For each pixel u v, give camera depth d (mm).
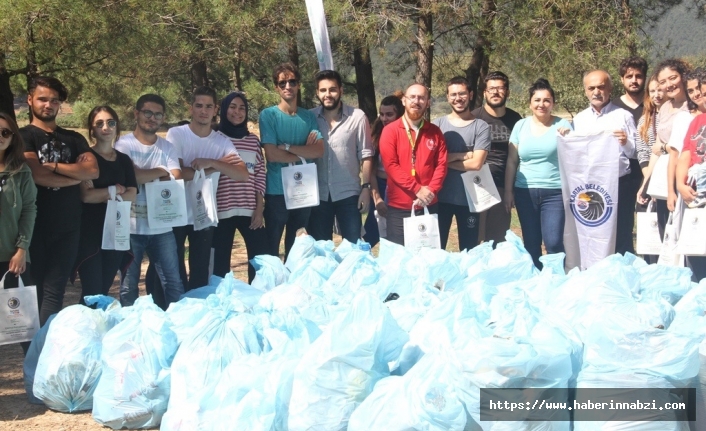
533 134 6840
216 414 4062
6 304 4879
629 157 6879
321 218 7043
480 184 6770
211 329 4426
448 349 3977
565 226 6773
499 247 5840
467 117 6949
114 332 4660
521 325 4156
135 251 6027
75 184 5367
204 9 12820
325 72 6887
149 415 4473
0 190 4934
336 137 6957
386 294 5359
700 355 4145
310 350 4145
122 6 11391
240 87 17266
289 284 5344
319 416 3994
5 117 4887
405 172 6695
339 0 12883
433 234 6445
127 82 13977
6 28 10172
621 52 11898
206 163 6215
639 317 4305
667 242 6137
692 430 4141
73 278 5809
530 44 12305
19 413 4742
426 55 14906
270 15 12758
